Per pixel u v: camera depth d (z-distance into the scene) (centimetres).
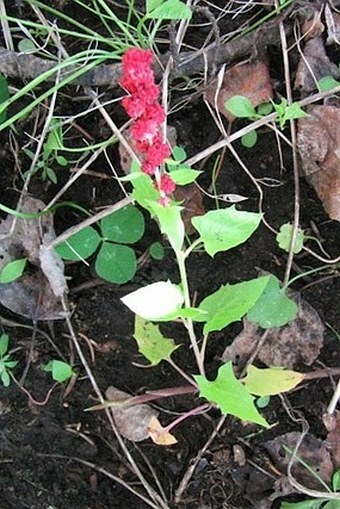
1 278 52
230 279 52
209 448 53
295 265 52
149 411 53
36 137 53
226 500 53
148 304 42
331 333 52
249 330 52
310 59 51
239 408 43
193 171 41
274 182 52
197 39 53
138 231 51
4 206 51
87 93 52
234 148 52
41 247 52
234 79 52
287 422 52
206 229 42
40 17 53
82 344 54
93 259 53
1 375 54
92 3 54
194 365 53
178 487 53
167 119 52
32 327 54
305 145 51
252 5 53
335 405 51
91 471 54
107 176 53
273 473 52
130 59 39
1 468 55
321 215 52
